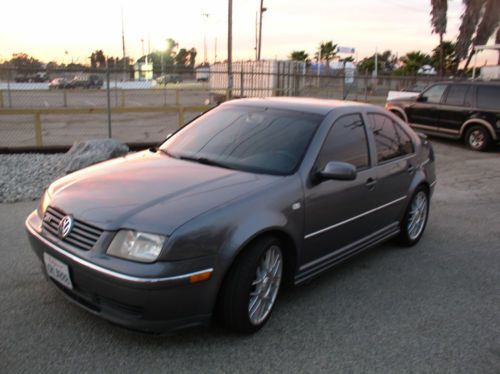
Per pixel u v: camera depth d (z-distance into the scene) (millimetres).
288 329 3570
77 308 3672
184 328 3080
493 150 12875
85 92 24656
